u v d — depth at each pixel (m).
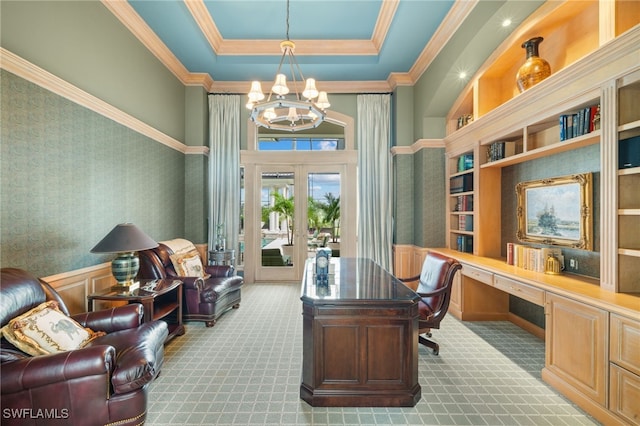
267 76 5.55
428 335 3.44
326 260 2.72
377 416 2.09
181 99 5.41
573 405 2.21
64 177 2.90
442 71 4.36
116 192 3.65
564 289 2.34
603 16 2.28
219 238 5.49
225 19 4.41
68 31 2.95
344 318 2.18
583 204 2.77
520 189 3.62
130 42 3.94
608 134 2.22
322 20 4.43
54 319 2.01
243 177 6.05
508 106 3.33
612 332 1.95
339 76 5.57
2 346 1.83
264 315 4.16
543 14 3.00
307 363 2.25
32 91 2.56
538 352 3.07
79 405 1.70
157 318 3.06
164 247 3.99
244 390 2.39
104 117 3.44
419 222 5.22
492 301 4.00
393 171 5.81
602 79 2.26
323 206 6.05
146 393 1.88
